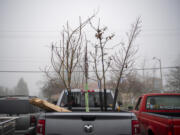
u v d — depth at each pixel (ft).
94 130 14.10
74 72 27.71
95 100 26.12
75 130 14.03
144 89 140.05
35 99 16.75
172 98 25.26
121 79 26.96
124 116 14.35
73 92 25.99
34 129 29.50
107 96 26.50
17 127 28.27
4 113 30.19
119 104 27.14
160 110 24.85
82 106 25.64
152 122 20.24
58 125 14.07
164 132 17.30
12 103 30.50
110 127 14.19
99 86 25.48
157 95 25.43
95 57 27.20
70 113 14.19
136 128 14.24
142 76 147.95
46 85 130.00
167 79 123.34
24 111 30.30
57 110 16.56
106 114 14.28
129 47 29.07
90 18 26.02
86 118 14.17
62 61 24.31
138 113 25.81
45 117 14.23
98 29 26.58
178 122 16.30
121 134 14.16
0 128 19.54
